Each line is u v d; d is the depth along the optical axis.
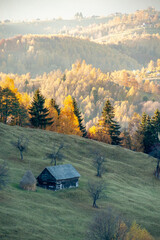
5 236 38.84
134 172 94.69
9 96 103.75
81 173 80.06
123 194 74.06
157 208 70.56
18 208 49.97
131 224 46.66
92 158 96.12
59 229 47.47
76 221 52.50
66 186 69.19
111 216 43.78
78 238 45.97
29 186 61.97
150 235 51.19
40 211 52.19
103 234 41.19
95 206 62.62
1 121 105.44
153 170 98.25
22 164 75.12
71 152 95.38
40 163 79.00
